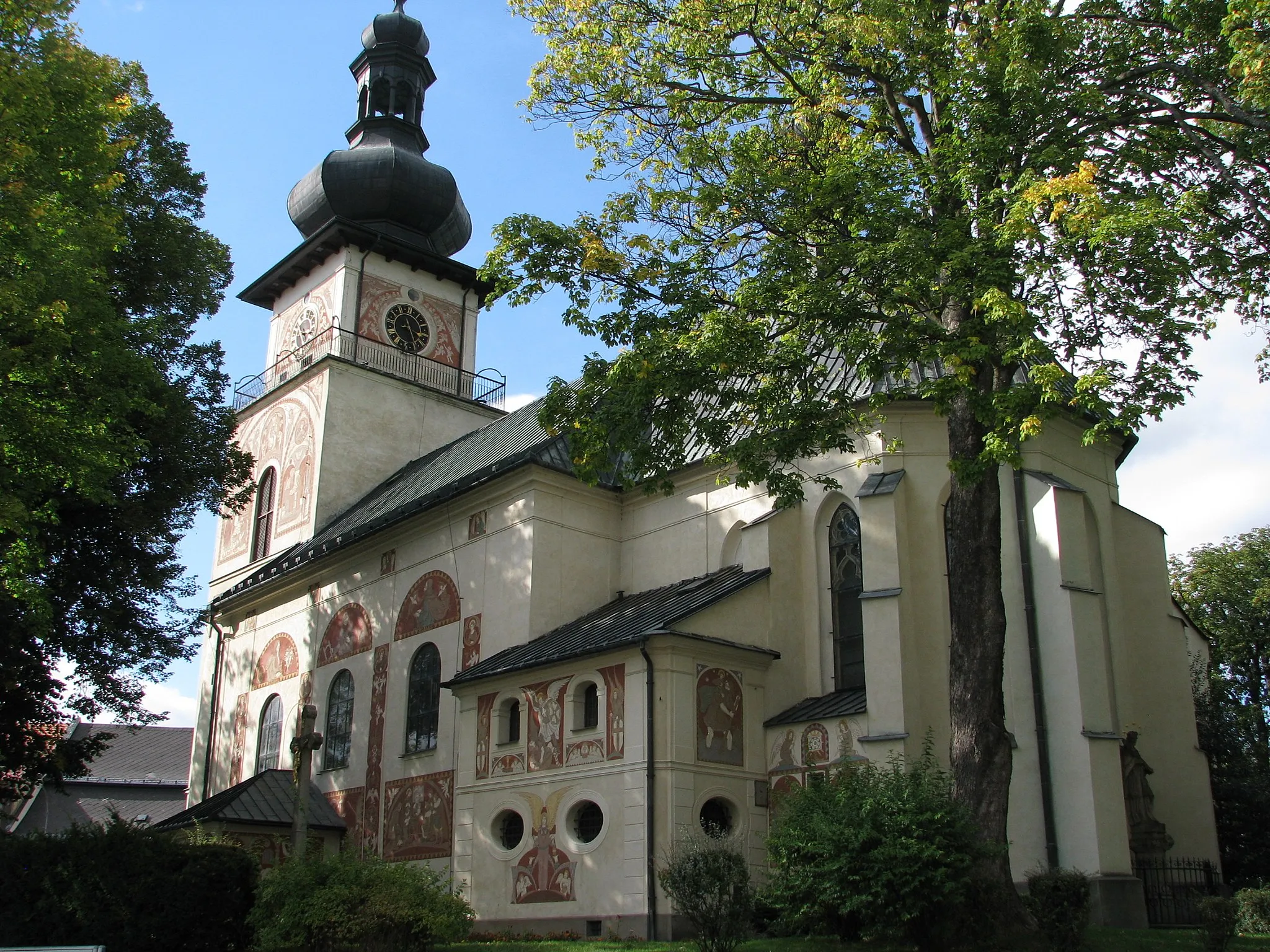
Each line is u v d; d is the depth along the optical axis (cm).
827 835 1703
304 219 4747
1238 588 4400
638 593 3056
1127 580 2739
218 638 4225
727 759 2442
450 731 3020
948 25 1966
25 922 1841
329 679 3566
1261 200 1892
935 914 1652
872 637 2384
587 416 1973
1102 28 1891
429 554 3316
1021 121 1761
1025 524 2477
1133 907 2177
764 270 1867
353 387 4200
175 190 2831
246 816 3092
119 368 2233
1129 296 1706
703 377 1872
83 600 2578
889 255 1703
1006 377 1809
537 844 2536
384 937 1728
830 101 1995
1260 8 1565
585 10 2078
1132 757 2422
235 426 2966
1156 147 1911
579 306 2014
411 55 5041
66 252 2008
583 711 2555
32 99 2078
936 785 1811
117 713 2722
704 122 2128
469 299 4772
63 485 2422
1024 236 1612
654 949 1994
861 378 1853
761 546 2686
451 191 4753
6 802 2723
